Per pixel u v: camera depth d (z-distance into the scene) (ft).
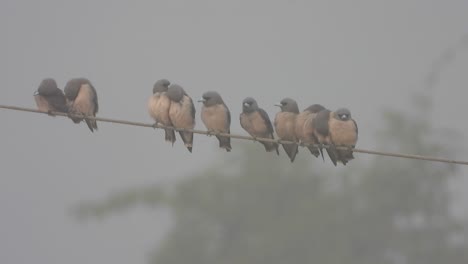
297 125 54.29
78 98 54.03
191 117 54.29
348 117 52.70
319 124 53.01
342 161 53.93
